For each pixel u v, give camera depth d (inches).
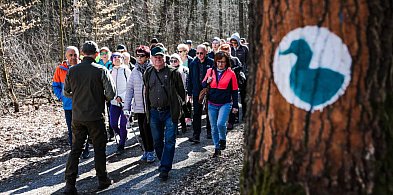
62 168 245.0
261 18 78.2
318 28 68.8
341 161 68.4
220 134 237.9
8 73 445.1
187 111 302.5
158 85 207.9
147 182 207.8
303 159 71.0
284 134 73.5
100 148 198.2
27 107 465.4
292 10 71.0
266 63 76.4
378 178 67.3
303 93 70.5
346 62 67.7
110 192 197.0
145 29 940.6
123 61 307.4
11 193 202.8
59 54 603.5
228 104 237.6
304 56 70.1
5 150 282.8
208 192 177.9
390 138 68.1
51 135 332.8
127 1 911.0
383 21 67.7
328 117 68.9
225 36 1312.7
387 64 68.1
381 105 67.9
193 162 238.2
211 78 236.7
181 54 343.0
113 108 271.6
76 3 678.5
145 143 245.3
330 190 68.8
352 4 66.8
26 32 601.6
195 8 1080.8
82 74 189.0
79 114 189.5
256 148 80.2
